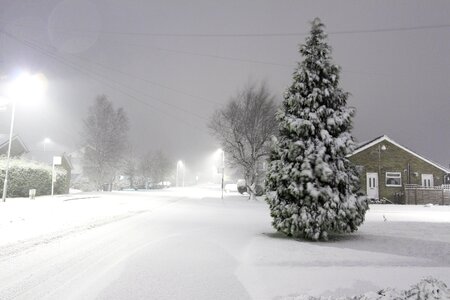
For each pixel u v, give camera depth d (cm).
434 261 871
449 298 508
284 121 1230
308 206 1134
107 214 1736
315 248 1001
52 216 1569
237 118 3388
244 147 3378
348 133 1217
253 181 3316
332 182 1152
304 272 749
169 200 2992
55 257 846
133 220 1564
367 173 3384
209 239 1102
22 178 2814
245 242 1068
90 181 5162
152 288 637
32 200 2306
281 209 1170
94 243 1015
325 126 1208
